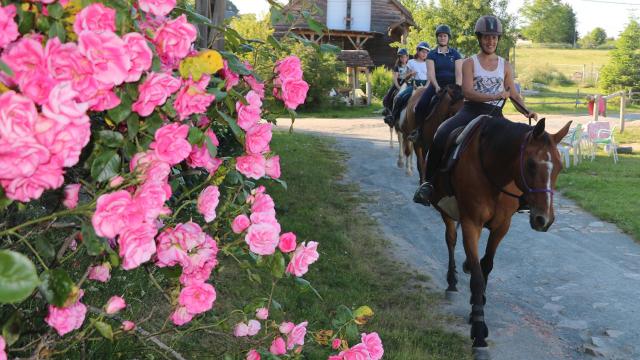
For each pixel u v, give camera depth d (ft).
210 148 8.39
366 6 145.48
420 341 20.13
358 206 39.68
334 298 22.71
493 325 22.35
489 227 20.51
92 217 6.87
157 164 7.44
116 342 12.94
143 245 7.03
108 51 6.43
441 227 35.53
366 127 89.25
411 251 30.96
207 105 7.89
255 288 22.06
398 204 40.52
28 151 5.92
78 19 6.63
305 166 50.65
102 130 7.69
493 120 19.98
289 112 10.02
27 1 6.87
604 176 50.72
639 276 27.58
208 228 9.87
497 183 19.02
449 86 32.65
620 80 167.43
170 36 7.50
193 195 11.88
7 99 5.85
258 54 10.99
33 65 6.29
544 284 26.71
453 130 22.12
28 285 5.89
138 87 7.22
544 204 17.13
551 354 20.21
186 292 8.69
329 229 32.45
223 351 15.97
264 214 9.20
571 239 33.40
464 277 27.43
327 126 89.61
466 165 19.93
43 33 7.07
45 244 7.68
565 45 358.43
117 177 7.30
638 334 21.70
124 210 6.88
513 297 25.25
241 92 9.79
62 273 6.88
